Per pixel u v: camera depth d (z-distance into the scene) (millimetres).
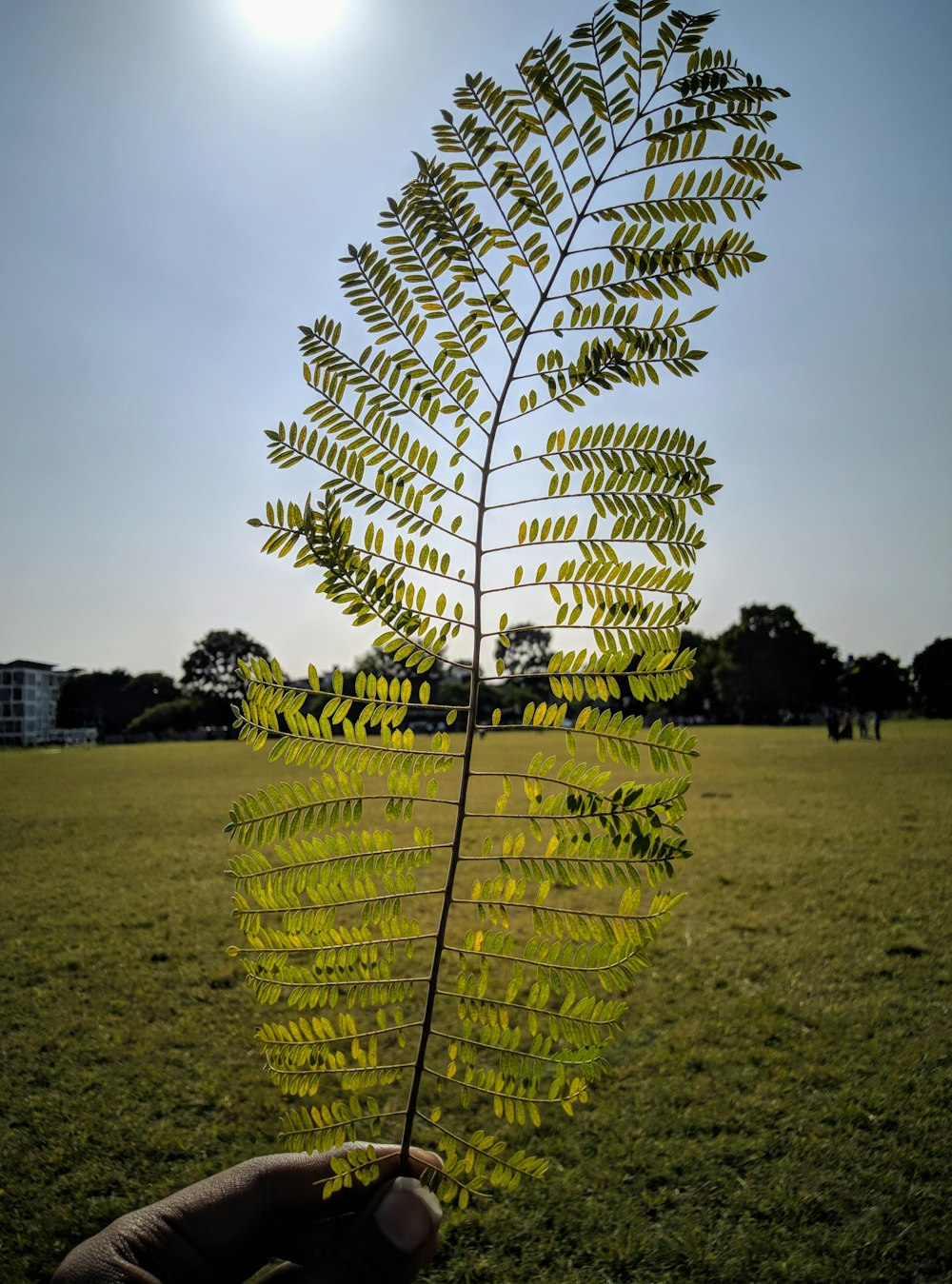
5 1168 3918
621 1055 4926
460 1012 1122
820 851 10305
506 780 1104
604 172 1047
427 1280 3258
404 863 1113
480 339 1110
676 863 9891
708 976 6148
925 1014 5332
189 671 79438
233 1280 1540
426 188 1076
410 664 1110
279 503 1103
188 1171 3869
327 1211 1599
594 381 1097
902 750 27766
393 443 1121
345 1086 1141
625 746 1062
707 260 1047
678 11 998
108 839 12695
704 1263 3275
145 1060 4977
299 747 1106
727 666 66438
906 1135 3994
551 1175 3826
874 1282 3143
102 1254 1383
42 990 6152
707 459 1078
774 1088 4473
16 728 91938
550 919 1089
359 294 1109
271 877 1099
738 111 1016
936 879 8672
